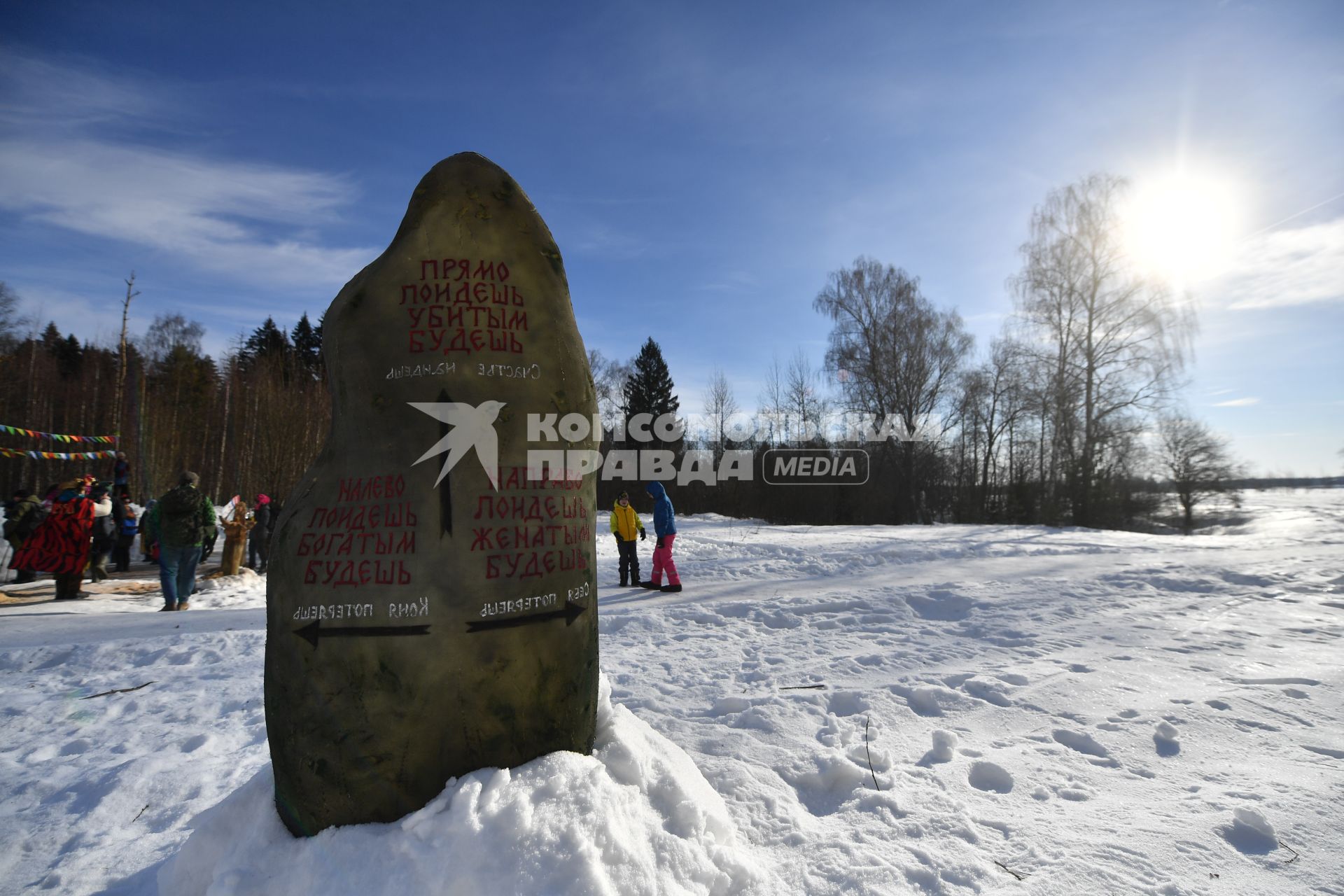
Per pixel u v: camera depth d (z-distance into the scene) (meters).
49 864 2.88
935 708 4.34
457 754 2.41
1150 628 6.60
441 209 2.71
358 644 2.39
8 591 11.25
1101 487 30.81
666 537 9.95
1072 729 3.95
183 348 49.62
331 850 2.22
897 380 35.41
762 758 3.57
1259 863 2.58
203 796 3.47
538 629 2.57
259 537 14.88
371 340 2.59
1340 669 5.07
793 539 18.55
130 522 14.52
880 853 2.65
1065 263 30.33
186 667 5.75
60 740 4.27
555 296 2.84
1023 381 32.97
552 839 2.12
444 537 2.45
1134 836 2.77
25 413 38.84
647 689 4.90
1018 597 8.28
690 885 2.22
